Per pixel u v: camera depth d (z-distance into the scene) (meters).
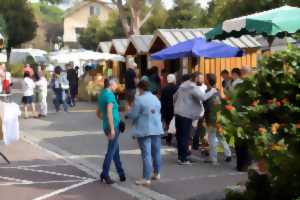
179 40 22.94
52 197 9.50
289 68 7.04
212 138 12.19
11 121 11.90
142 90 10.42
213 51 17.77
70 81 28.72
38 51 54.22
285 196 6.78
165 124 15.70
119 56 32.44
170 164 12.43
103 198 9.40
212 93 11.91
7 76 28.06
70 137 17.22
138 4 44.38
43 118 22.92
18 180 10.91
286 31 11.82
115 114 10.45
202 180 10.66
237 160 11.53
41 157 13.68
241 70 11.70
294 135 6.63
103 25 70.25
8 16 59.66
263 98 7.11
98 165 12.55
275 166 6.64
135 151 14.30
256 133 6.76
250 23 12.17
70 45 94.19
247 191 7.26
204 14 46.56
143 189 9.99
